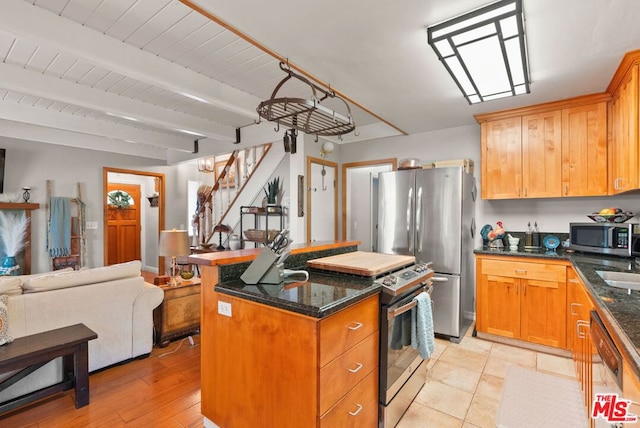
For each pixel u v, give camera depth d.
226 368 1.76
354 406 1.64
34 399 2.05
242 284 1.80
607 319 1.27
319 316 1.36
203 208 6.22
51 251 4.97
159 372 2.55
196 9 1.67
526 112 3.26
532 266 3.03
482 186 3.52
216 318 1.82
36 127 4.84
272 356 1.54
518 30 1.77
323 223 4.69
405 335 2.10
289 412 1.48
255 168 5.09
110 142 5.65
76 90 3.21
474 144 3.90
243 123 4.70
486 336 3.33
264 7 1.66
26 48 2.56
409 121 3.75
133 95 3.56
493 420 2.03
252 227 5.18
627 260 2.62
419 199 3.49
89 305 2.44
